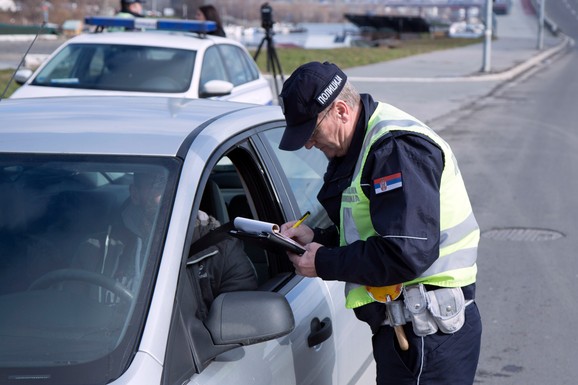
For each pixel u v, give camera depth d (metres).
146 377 2.20
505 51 45.44
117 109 3.27
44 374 2.23
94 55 9.95
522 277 7.16
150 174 2.64
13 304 2.46
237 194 4.16
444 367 2.94
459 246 2.89
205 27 10.76
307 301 3.20
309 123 2.83
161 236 2.49
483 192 10.44
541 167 12.13
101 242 2.54
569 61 40.09
